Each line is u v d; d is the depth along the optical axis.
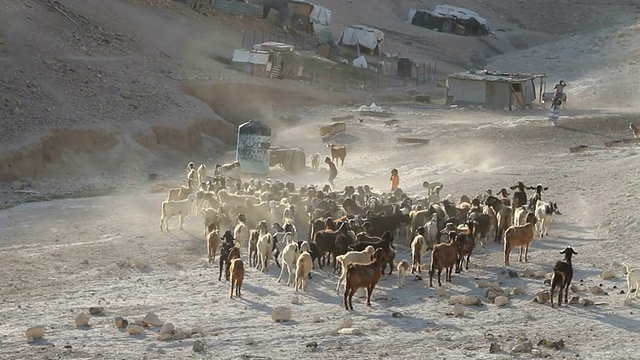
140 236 38.59
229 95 78.12
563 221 39.72
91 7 85.38
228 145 69.81
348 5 121.12
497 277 31.31
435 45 114.75
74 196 50.97
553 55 106.88
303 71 89.75
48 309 27.92
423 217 36.50
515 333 24.89
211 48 88.69
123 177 57.84
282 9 104.31
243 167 54.00
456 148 61.28
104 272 32.94
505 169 52.50
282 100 80.88
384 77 97.06
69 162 58.78
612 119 71.12
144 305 28.31
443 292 29.00
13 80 65.44
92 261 34.53
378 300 28.73
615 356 22.83
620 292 28.97
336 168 55.50
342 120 72.69
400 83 96.75
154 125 65.19
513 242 32.72
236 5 101.12
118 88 69.88
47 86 66.25
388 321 26.19
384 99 86.31
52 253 35.69
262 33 99.06
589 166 51.19
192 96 74.56
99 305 28.42
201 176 49.88
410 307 27.78
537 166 53.00
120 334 24.95
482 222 35.84
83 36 78.44
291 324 26.05
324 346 23.80
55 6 81.38
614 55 102.38
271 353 23.16
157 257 35.19
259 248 32.72
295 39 101.56
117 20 85.19
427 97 84.44
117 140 62.00
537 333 24.86
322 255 33.03
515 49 121.50
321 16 107.44
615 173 47.53
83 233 39.53
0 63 67.50
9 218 43.16
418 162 57.91
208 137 69.12
